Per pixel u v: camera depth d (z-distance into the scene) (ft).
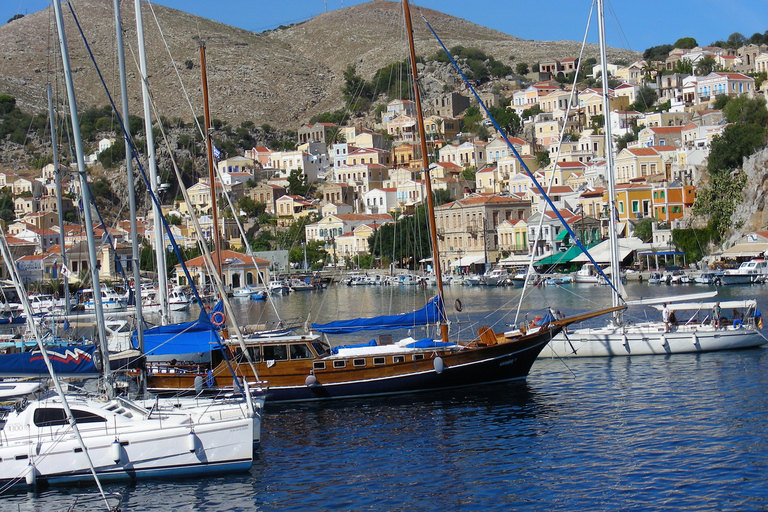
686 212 616.80
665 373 201.67
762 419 158.51
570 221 633.61
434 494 127.65
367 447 149.48
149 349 172.35
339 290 599.16
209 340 173.37
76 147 139.33
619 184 649.20
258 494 128.88
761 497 121.90
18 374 144.46
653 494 124.57
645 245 582.76
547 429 157.28
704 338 226.58
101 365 143.43
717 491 124.57
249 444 136.67
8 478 130.82
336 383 180.55
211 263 157.99
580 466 136.77
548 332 193.57
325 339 193.47
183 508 124.06
